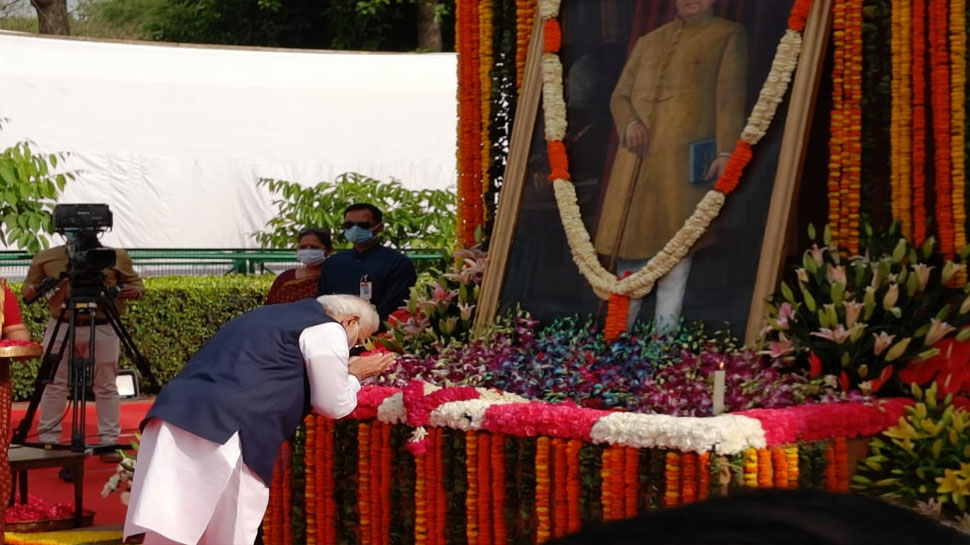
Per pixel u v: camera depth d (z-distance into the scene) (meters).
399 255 7.23
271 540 5.32
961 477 4.10
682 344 4.92
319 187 13.38
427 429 4.78
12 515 6.38
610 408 4.73
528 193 5.88
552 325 5.59
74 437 7.14
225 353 4.68
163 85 15.36
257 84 15.80
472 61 6.37
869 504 0.58
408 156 15.88
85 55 15.39
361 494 5.03
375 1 25.55
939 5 4.58
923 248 4.60
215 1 28.16
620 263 5.38
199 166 15.01
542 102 5.86
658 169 5.29
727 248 4.96
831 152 4.82
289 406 4.67
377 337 6.00
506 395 4.86
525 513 4.45
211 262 13.73
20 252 12.51
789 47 4.85
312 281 8.16
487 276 5.91
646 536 0.55
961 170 4.55
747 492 0.59
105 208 7.86
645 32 5.45
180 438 4.55
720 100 5.10
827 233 4.69
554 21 5.79
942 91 4.57
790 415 4.05
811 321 4.57
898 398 4.43
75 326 7.55
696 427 3.94
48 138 14.41
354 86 16.17
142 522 4.41
